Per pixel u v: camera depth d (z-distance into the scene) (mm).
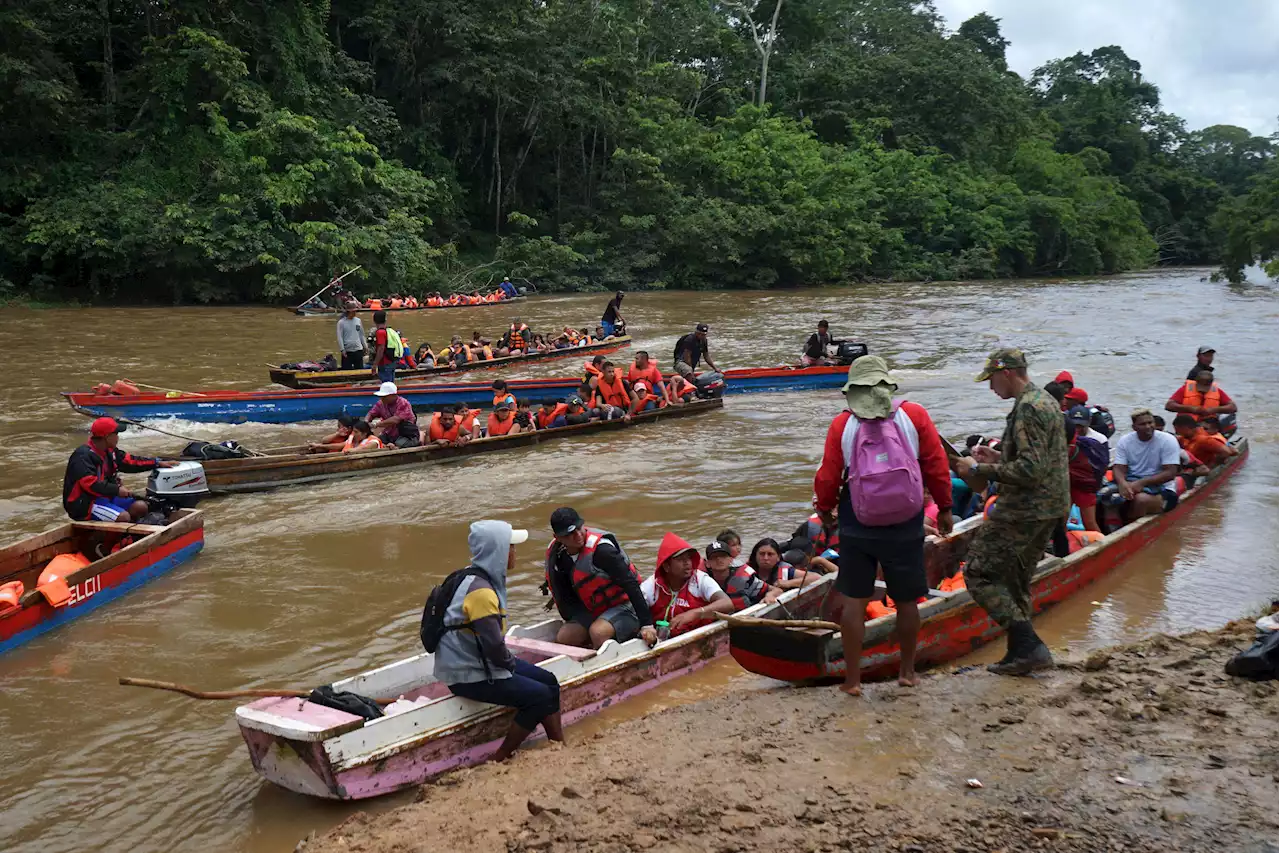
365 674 5336
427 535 9359
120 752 5410
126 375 18922
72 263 34594
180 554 8492
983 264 55688
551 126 47781
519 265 43938
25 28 32438
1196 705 4812
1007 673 5480
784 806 4047
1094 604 7465
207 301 34438
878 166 57250
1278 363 20062
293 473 11281
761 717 5074
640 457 12672
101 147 35375
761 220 46688
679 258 48375
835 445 5027
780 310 34594
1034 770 4250
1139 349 22766
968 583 5594
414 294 37969
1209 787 3998
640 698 5902
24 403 15977
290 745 4664
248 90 36531
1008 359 5336
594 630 6000
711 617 6449
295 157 36594
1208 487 10422
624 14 52531
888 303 37500
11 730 5656
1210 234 82750
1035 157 66250
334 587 7957
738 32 66250
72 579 7234
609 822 4012
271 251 34656
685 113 56656
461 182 49531
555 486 11180
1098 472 8445
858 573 5133
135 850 4492
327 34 44406
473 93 45312
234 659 6605
